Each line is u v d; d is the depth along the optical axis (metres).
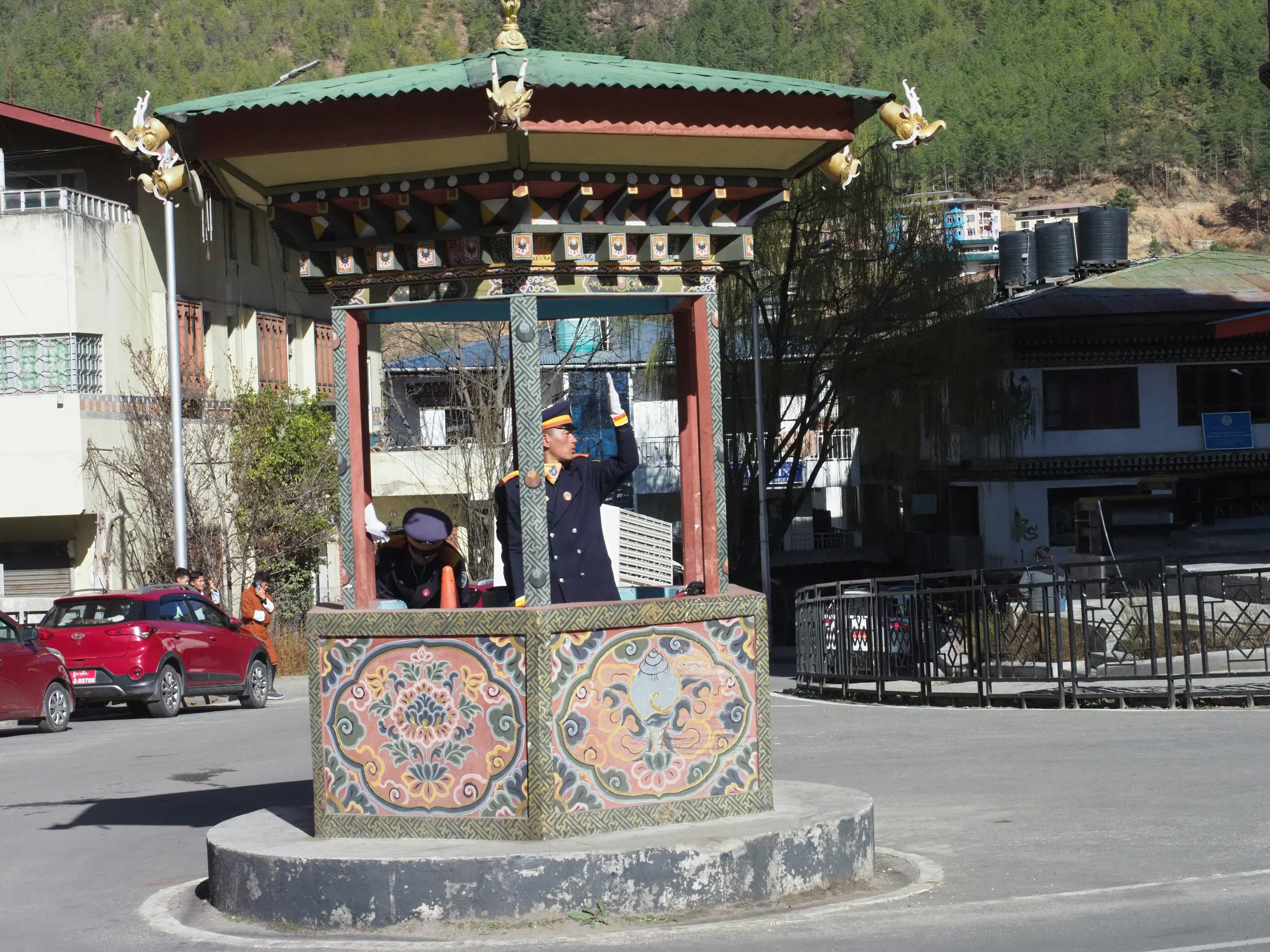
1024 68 186.38
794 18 186.62
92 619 19.58
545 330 38.91
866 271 38.88
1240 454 43.62
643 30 195.00
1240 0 190.50
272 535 30.98
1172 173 178.38
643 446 46.66
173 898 7.65
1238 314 42.62
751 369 40.09
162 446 28.48
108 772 13.40
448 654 6.87
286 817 7.80
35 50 146.25
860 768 10.95
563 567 7.26
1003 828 8.34
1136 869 7.11
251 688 21.52
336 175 7.23
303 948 6.27
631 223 7.41
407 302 7.44
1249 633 15.03
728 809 7.08
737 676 7.14
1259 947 5.62
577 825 6.73
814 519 57.22
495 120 6.57
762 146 7.31
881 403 39.12
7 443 27.42
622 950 5.96
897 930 6.16
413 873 6.45
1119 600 14.91
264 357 35.19
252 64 167.75
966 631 15.85
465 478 36.19
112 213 29.45
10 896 8.11
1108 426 43.81
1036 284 52.44
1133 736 11.68
